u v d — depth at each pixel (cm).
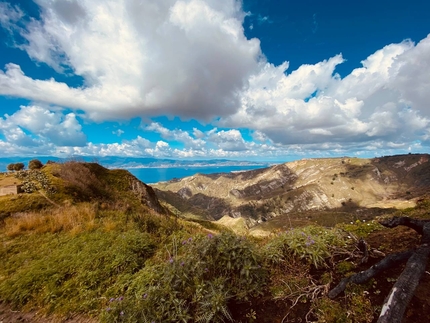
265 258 446
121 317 394
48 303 541
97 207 1356
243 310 356
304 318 317
